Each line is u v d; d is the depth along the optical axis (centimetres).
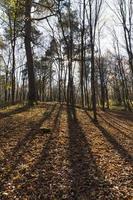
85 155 1140
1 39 3244
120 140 1491
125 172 962
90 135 1528
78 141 1360
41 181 864
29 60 2603
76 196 773
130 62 3125
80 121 1934
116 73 6244
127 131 1809
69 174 923
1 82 3881
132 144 1420
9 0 2477
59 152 1155
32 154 1114
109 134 1622
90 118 2161
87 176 910
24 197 762
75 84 6881
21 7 2528
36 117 1873
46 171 942
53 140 1328
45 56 4859
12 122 1664
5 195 769
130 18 3072
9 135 1376
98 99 6762
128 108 4491
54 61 4884
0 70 3884
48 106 2530
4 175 900
